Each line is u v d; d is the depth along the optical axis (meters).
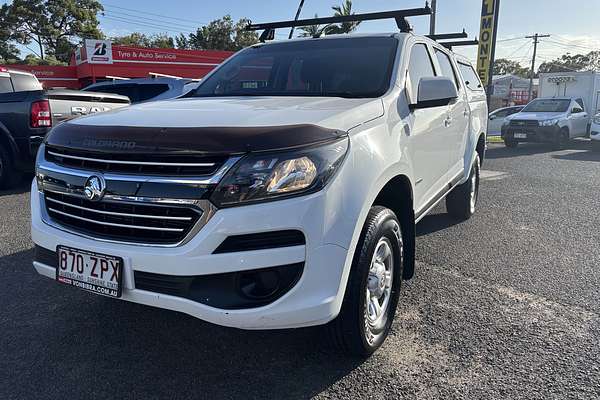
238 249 2.26
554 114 17.05
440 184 4.44
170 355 2.95
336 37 4.11
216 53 24.12
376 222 2.71
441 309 3.57
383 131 2.91
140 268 2.37
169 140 2.32
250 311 2.27
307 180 2.29
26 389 2.61
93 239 2.50
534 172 10.64
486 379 2.71
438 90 3.41
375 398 2.55
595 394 2.58
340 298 2.46
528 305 3.66
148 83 9.62
